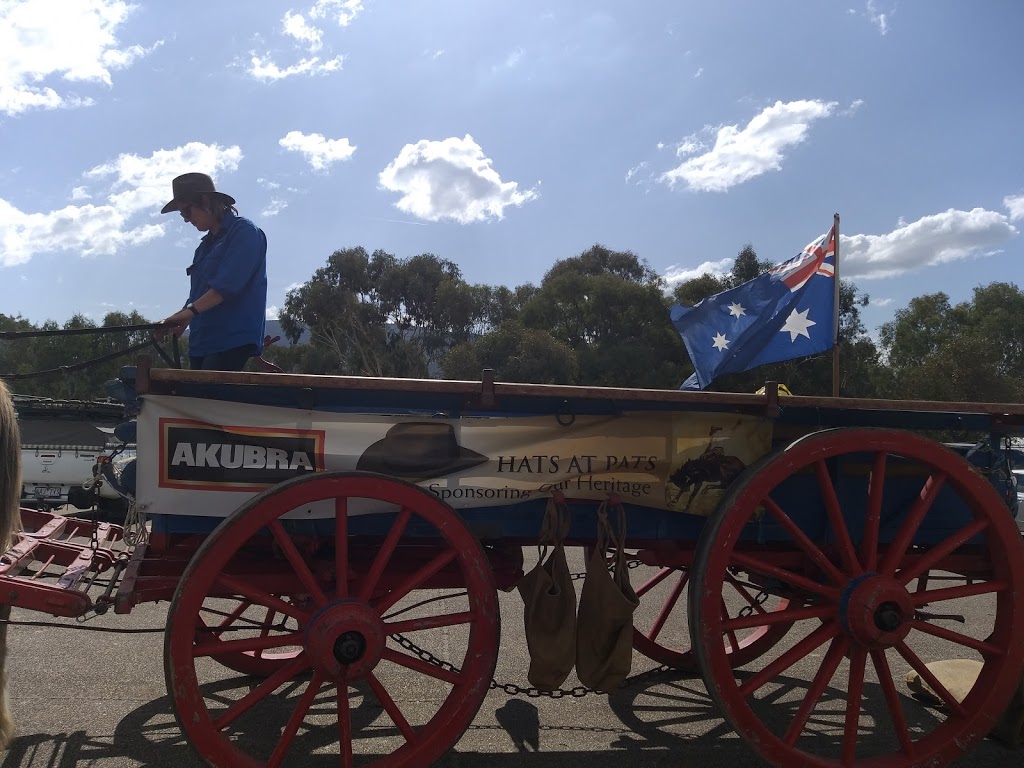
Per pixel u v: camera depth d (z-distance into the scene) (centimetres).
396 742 365
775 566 349
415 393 320
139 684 432
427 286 3922
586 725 392
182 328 366
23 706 396
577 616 332
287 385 295
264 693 285
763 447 343
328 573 326
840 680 470
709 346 615
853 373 2791
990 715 328
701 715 407
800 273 620
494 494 326
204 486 303
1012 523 331
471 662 304
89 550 384
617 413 333
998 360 2938
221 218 405
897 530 368
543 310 3447
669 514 350
